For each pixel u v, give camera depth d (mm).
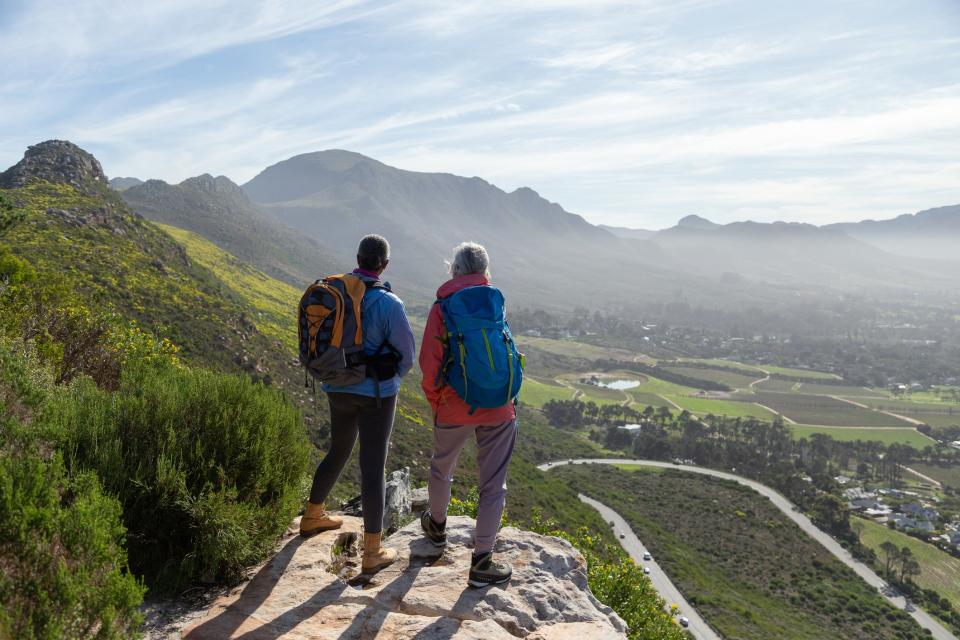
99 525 2750
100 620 2596
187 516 3807
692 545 99562
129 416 4145
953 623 86438
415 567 4090
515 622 3521
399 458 51344
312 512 4438
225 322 67000
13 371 4301
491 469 3779
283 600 3529
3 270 11594
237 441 4254
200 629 3201
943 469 184375
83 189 99875
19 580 2414
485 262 3789
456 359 3510
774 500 129375
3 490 2547
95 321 8633
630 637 7840
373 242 3865
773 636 70688
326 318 3635
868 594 92000
